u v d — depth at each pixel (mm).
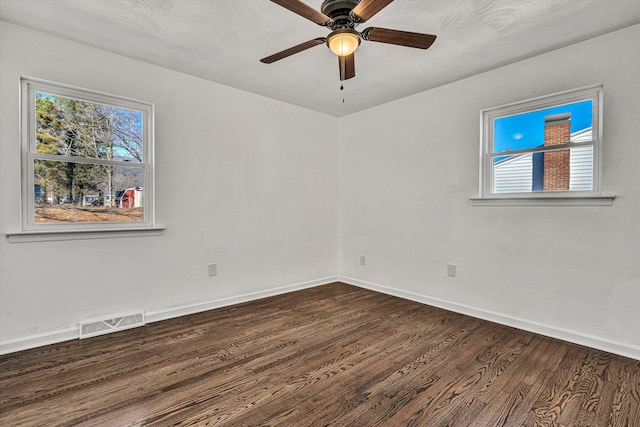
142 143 2895
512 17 2111
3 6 2027
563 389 1854
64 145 2521
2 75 2236
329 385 1899
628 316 2256
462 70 2943
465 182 3139
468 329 2756
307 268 4145
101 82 2617
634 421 1575
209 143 3258
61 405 1694
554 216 2584
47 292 2426
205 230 3252
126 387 1865
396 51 2576
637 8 1997
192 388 1861
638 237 2209
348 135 4348
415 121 3557
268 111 3715
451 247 3260
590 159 2453
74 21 2203
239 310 3256
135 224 2873
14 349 2289
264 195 3705
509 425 1557
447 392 1829
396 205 3770
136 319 2793
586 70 2406
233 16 2119
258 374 2020
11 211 2287
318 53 2629
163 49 2596
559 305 2566
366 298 3682
